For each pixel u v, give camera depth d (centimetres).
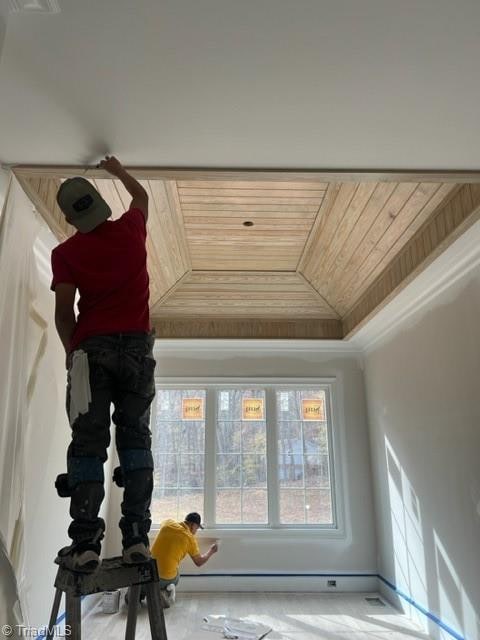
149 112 180
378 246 364
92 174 219
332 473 526
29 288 236
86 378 141
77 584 132
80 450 138
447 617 340
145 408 156
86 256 157
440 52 153
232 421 538
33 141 197
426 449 377
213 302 495
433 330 366
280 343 529
